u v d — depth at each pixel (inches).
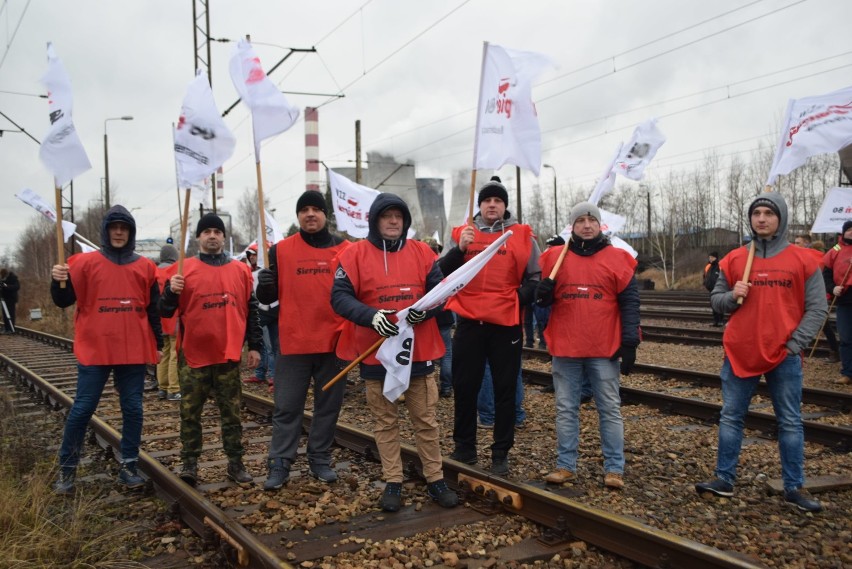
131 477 200.8
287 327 194.9
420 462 205.3
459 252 194.5
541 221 2445.9
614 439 189.9
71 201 1445.6
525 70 193.3
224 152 188.2
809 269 171.6
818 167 1600.6
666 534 137.4
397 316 169.2
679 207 2017.7
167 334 344.2
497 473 196.1
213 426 281.7
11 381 441.4
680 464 211.3
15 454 214.8
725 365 183.0
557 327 195.0
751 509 171.3
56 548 149.3
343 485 196.4
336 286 175.0
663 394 295.4
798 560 140.8
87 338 190.5
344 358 185.5
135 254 200.1
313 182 1537.9
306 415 273.1
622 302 190.9
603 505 174.7
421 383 178.9
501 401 196.5
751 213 177.3
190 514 171.8
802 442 174.6
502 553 148.3
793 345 170.9
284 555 146.9
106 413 314.3
